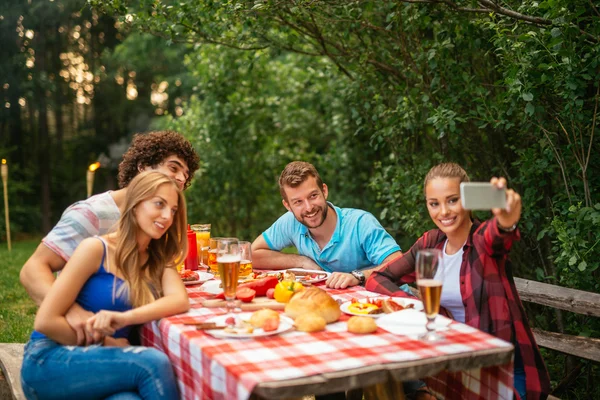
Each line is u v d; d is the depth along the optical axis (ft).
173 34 16.12
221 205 29.50
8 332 17.01
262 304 8.08
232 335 6.70
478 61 15.16
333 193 25.20
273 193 30.04
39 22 46.11
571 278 11.79
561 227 11.46
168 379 7.22
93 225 9.26
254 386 5.41
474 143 15.49
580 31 10.83
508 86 12.34
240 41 16.58
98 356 7.40
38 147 49.62
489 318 7.94
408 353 6.15
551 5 10.72
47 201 47.93
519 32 12.26
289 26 16.24
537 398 7.80
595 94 11.96
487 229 7.84
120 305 7.95
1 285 23.35
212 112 27.30
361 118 17.34
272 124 28.40
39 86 45.93
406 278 9.28
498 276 8.06
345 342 6.55
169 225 8.16
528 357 7.88
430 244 8.89
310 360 5.97
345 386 5.65
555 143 12.75
